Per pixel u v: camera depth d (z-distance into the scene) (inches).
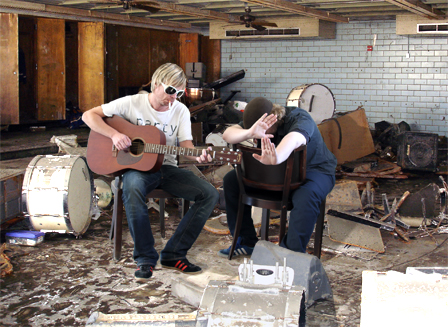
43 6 311.6
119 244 122.1
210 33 407.5
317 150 118.6
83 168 142.4
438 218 159.2
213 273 112.9
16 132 323.9
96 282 107.5
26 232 136.1
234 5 305.9
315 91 297.9
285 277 70.5
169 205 182.5
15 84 300.5
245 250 127.1
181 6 298.8
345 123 263.1
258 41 423.2
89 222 146.1
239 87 437.4
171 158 124.2
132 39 396.8
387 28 371.6
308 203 107.6
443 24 328.8
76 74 420.5
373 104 384.8
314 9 318.0
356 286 106.7
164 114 121.8
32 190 132.4
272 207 111.6
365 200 170.1
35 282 107.3
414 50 365.4
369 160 266.5
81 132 332.5
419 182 243.0
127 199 111.1
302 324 64.9
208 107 332.8
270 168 109.7
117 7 337.7
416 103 370.3
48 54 332.5
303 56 406.3
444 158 309.7
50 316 90.7
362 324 56.8
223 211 174.6
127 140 114.6
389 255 129.0
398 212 162.4
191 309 94.1
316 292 95.9
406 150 266.8
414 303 56.0
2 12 295.0
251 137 107.0
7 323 87.7
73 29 413.1
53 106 339.6
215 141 291.0
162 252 116.0
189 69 384.5
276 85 422.3
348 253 129.0
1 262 113.3
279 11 343.3
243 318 57.6
